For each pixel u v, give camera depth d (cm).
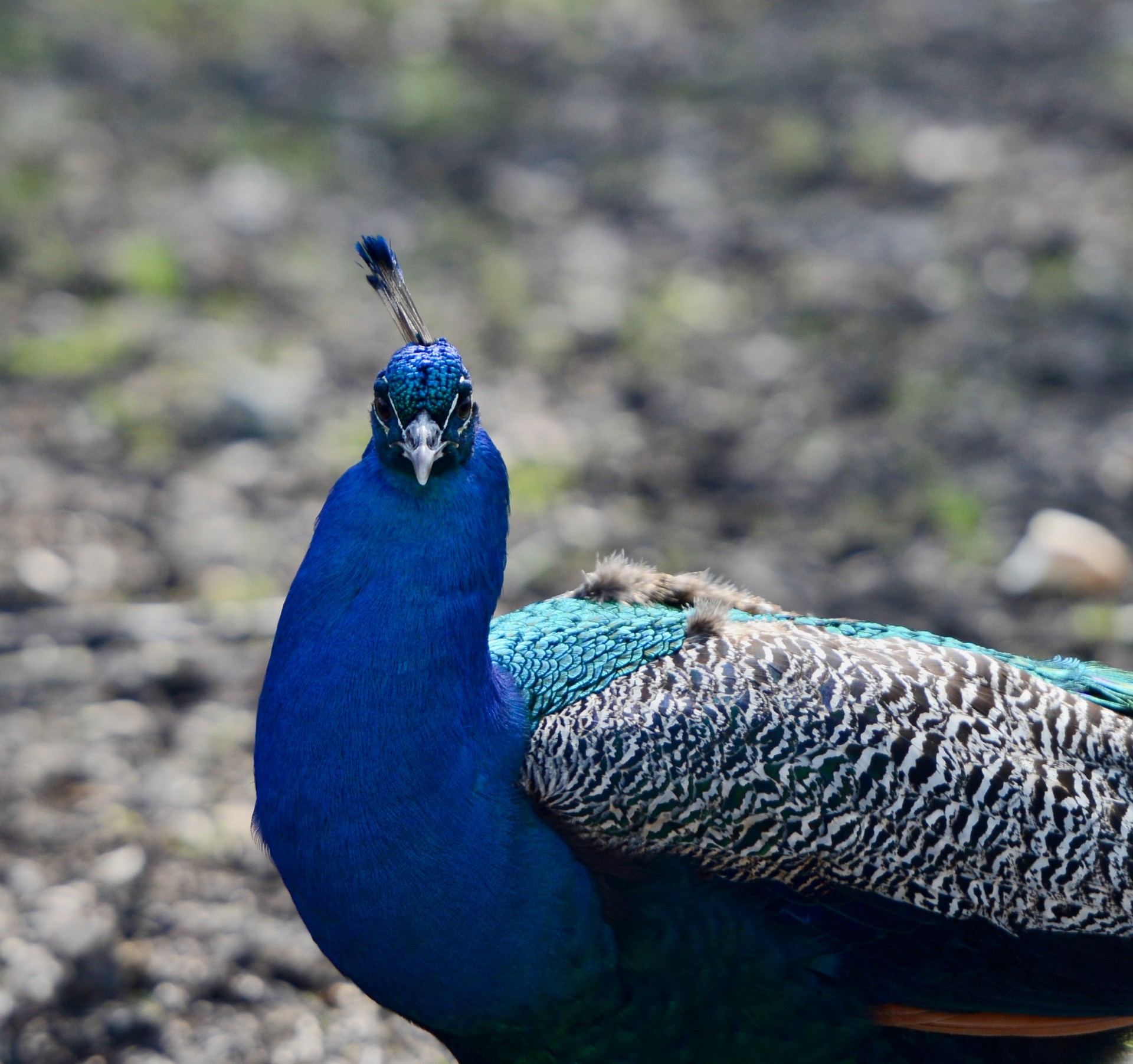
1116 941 611
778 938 593
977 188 1750
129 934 816
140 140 1752
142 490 1230
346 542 582
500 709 590
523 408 1369
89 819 893
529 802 583
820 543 1203
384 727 565
